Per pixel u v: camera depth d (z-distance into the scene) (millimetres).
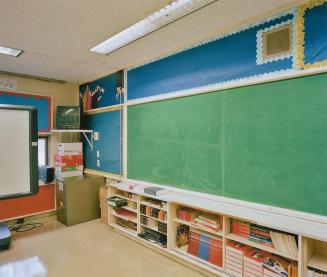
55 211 4660
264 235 2203
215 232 2502
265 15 2295
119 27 2520
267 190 2338
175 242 2939
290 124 2188
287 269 2000
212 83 2750
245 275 2242
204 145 2859
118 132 4102
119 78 4082
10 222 4148
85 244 3336
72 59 3523
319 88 2027
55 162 4605
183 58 3057
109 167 4309
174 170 3207
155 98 3404
